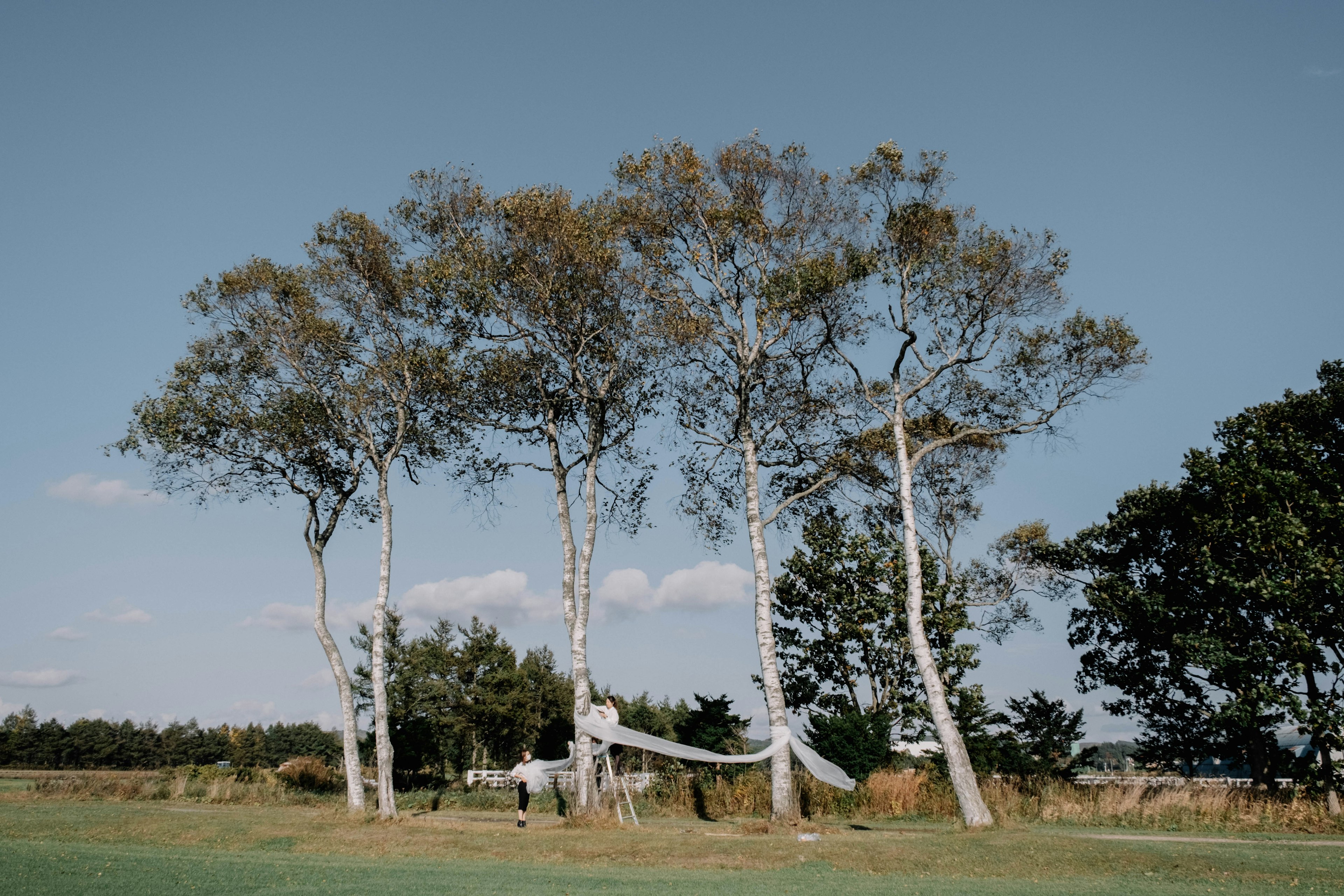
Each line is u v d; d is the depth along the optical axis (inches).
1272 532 853.8
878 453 1179.3
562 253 981.2
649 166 989.8
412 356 1037.2
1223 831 737.6
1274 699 838.5
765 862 590.9
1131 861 564.4
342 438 1107.3
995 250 891.4
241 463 1105.4
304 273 1075.9
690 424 1051.9
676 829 800.9
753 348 986.7
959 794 786.8
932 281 912.9
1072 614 1072.2
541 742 1445.6
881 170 928.9
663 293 1000.9
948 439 955.3
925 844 633.0
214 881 452.4
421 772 1485.0
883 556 1190.3
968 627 1158.3
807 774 1006.4
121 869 484.7
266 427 1044.5
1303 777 847.7
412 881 479.5
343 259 1071.0
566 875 524.1
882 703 1151.0
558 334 1031.0
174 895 405.1
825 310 946.1
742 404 978.7
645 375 1054.4
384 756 926.4
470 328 1046.4
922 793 933.2
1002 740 1085.1
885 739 1057.5
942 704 817.5
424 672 1553.9
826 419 1077.1
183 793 1114.7
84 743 3344.0
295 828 752.3
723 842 661.9
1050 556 1113.4
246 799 1082.1
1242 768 1037.8
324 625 1055.6
